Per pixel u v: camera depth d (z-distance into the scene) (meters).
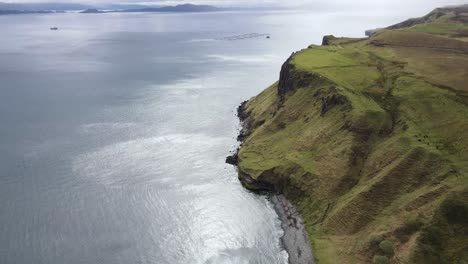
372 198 85.12
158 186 107.56
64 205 97.38
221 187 107.50
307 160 105.00
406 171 87.00
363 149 100.50
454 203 73.44
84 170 116.31
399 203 81.69
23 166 118.50
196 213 95.00
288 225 90.12
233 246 83.31
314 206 92.69
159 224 90.44
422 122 101.25
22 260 77.88
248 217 93.69
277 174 104.62
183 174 114.81
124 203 98.81
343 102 114.56
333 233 82.94
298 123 125.06
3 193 102.38
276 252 81.38
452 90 113.31
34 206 96.62
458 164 83.06
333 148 104.38
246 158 117.31
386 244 72.44
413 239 71.62
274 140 123.00
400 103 112.00
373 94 120.62
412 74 131.00
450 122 97.62
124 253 80.44
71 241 83.69
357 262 73.31
